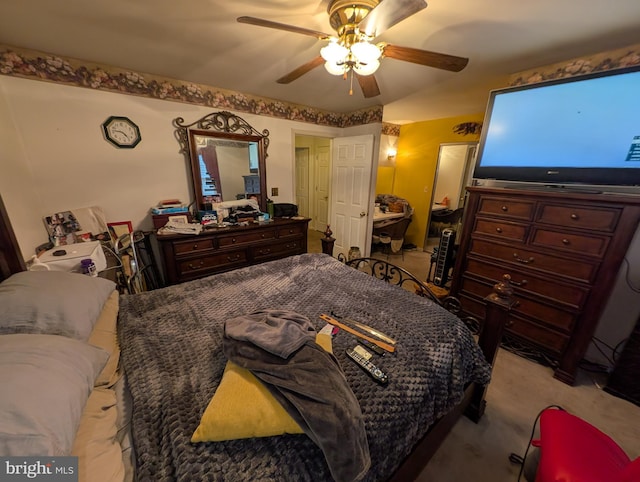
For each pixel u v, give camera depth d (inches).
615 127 61.6
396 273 142.9
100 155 87.0
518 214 75.8
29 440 20.7
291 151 133.3
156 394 32.9
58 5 50.6
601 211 61.2
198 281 67.7
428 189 175.9
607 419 58.6
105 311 49.2
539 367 74.2
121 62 80.4
